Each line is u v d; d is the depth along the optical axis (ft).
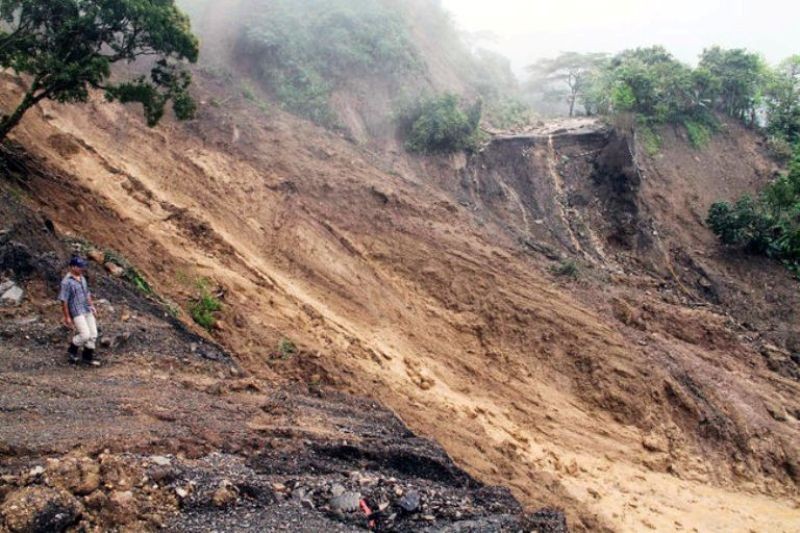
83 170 45.24
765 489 44.50
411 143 80.12
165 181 51.37
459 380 45.57
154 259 39.40
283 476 19.30
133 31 38.34
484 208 76.74
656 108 93.56
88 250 33.19
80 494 15.25
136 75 66.23
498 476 32.40
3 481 15.12
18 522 13.60
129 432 19.11
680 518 36.94
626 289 64.90
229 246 46.62
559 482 35.73
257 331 36.73
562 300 57.16
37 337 24.75
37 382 21.61
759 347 62.34
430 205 66.49
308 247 53.16
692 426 47.42
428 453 24.36
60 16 36.73
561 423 44.42
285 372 34.06
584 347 51.26
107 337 26.27
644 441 44.86
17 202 31.01
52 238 31.40
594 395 47.88
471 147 82.17
